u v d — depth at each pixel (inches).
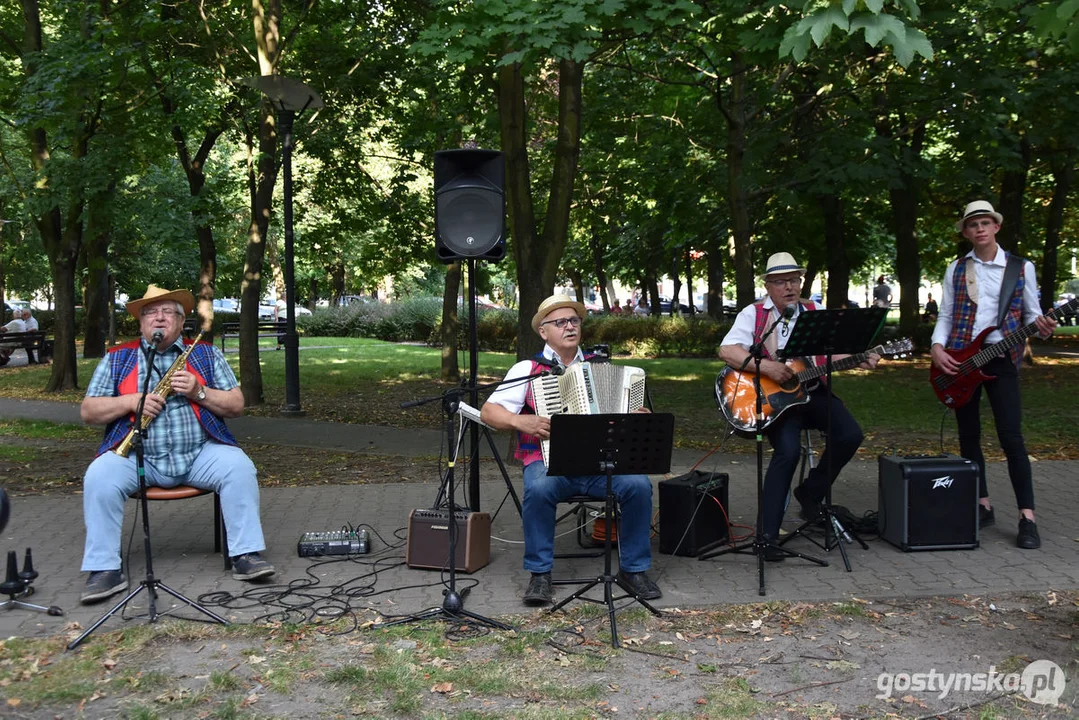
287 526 265.1
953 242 1050.1
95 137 521.0
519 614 193.3
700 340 890.1
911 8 150.6
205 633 182.7
